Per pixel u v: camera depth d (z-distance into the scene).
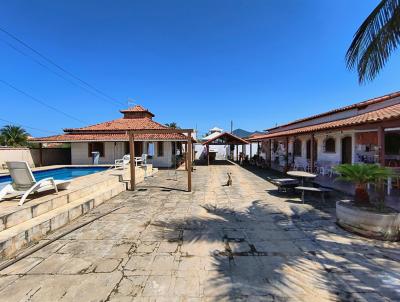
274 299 3.14
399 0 5.18
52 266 4.04
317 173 15.90
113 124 24.75
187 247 4.75
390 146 12.68
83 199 7.59
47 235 5.40
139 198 9.20
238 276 3.69
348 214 5.54
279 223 6.17
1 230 4.72
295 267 3.95
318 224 6.07
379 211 5.34
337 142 15.01
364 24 5.81
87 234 5.48
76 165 19.86
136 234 5.46
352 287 3.39
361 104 13.42
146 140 20.52
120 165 17.14
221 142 26.36
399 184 9.41
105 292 3.32
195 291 3.33
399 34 5.43
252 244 4.88
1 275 3.78
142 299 3.17
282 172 18.36
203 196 9.53
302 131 13.52
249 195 9.68
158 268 3.95
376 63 5.90
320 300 3.12
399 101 12.45
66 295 3.26
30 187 6.82
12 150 19.17
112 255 4.43
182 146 33.28
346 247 4.71
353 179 5.77
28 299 3.19
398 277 3.64
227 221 6.36
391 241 5.00
